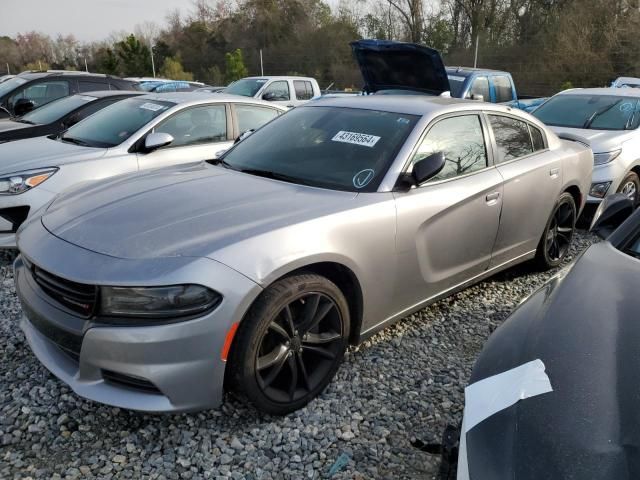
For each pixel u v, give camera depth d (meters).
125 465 2.42
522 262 4.54
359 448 2.58
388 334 3.68
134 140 5.31
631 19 24.05
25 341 3.38
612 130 6.91
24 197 4.56
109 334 2.31
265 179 3.30
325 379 2.90
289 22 48.03
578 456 1.37
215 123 5.96
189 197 2.97
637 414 1.46
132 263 2.37
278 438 2.62
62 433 2.60
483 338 3.69
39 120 7.25
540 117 7.66
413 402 2.94
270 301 2.50
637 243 2.44
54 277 2.51
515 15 33.03
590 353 1.71
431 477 2.42
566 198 4.67
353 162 3.30
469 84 10.37
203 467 2.42
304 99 13.97
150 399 2.39
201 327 2.33
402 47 6.79
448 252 3.47
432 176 3.10
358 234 2.87
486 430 1.53
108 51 40.47
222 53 49.06
